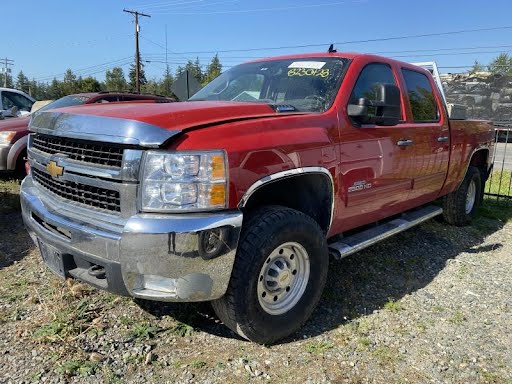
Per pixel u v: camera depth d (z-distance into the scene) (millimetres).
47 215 2793
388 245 4988
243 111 2934
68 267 2795
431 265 4523
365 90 3682
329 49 4047
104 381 2521
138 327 3053
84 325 3047
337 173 3223
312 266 3074
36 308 3281
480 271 4406
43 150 3092
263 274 2803
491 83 22906
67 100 8461
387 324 3301
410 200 4410
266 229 2701
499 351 3002
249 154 2568
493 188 8883
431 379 2686
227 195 2473
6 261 4164
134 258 2365
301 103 3484
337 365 2777
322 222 3324
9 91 10734
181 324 3131
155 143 2350
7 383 2473
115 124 2459
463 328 3287
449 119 4957
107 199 2553
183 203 2385
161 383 2535
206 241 2418
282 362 2777
